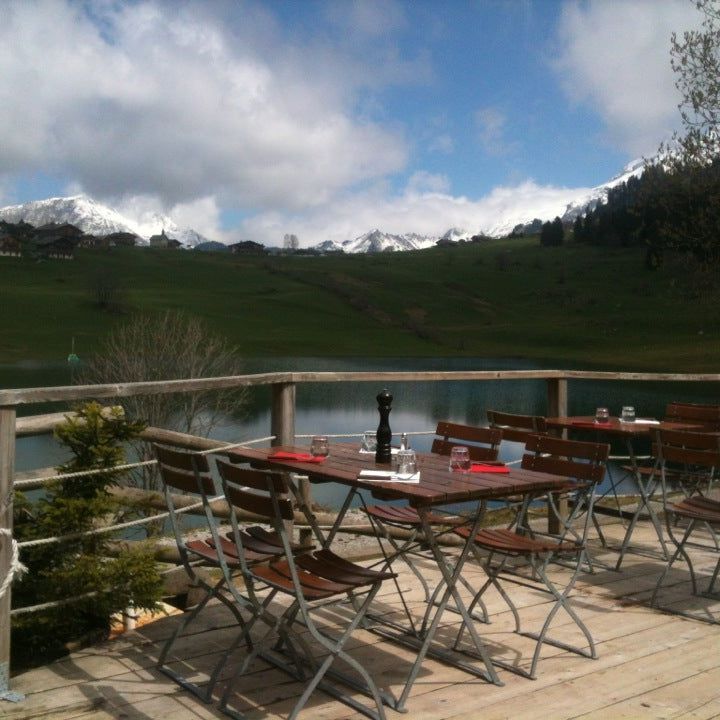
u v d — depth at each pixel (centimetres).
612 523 657
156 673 338
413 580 478
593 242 16762
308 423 2292
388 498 335
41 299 9031
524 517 469
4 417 313
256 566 321
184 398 1697
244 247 19150
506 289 13338
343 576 299
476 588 465
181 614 414
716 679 335
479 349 9169
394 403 2797
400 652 364
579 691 321
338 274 13475
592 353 8850
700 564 530
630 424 567
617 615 420
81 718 296
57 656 377
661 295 12156
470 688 323
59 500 365
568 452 411
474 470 351
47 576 363
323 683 327
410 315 11212
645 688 324
